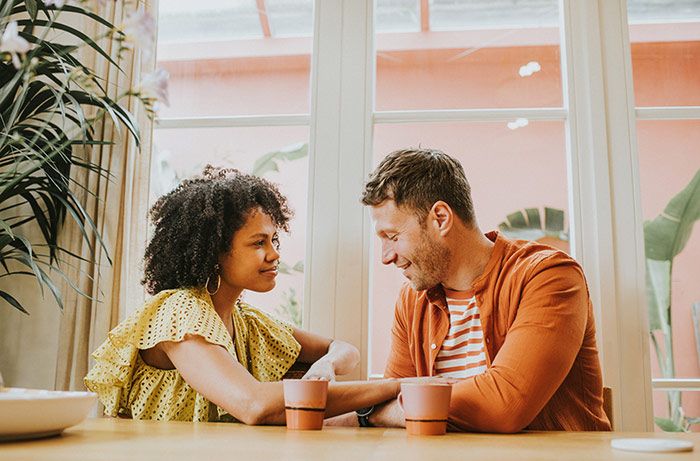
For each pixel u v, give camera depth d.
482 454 0.78
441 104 2.22
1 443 0.81
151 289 1.68
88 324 1.92
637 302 1.91
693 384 1.96
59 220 2.04
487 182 2.13
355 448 0.82
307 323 2.01
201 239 1.59
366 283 2.01
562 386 1.51
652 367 2.01
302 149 2.20
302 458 0.70
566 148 2.10
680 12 2.20
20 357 2.04
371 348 2.05
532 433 1.16
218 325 1.39
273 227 1.69
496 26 2.27
